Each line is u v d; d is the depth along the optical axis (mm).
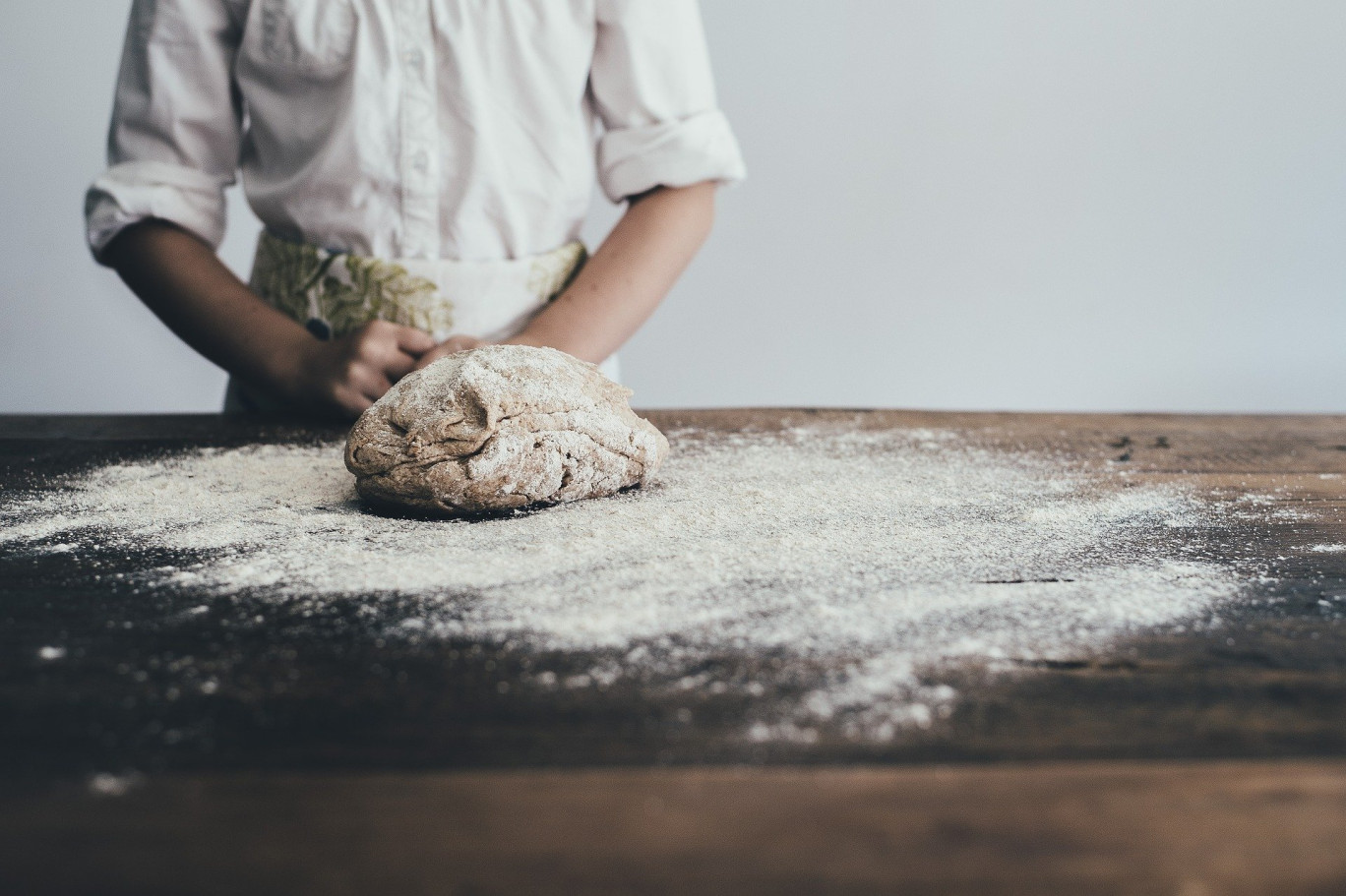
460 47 1449
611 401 1193
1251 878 560
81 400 2498
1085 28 2508
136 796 628
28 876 556
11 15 2303
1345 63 2549
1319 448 1339
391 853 576
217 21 1487
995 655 857
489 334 1496
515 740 703
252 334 1427
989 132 2568
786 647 870
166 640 879
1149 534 1109
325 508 1142
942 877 558
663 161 1518
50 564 1038
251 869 562
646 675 812
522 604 967
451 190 1478
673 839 589
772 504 1159
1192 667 838
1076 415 1447
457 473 1109
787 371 2703
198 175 1509
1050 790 638
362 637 888
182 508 1137
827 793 634
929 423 1410
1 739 703
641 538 1084
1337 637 909
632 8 1508
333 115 1465
